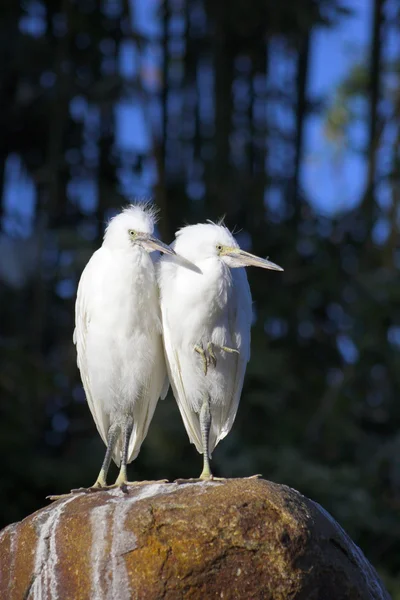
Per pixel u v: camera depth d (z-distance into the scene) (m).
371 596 6.68
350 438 15.45
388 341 16.09
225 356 7.70
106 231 7.79
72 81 16.14
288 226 16.78
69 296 16.31
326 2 16.36
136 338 7.61
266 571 6.28
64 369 15.73
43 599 6.44
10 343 14.89
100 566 6.35
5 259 15.92
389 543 14.87
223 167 16.42
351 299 16.31
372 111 17.44
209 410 7.67
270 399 14.81
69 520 6.53
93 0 16.61
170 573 6.27
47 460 14.55
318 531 6.46
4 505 14.37
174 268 7.62
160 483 6.83
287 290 16.36
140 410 7.85
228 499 6.39
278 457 14.34
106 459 7.61
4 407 14.66
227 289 7.56
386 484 15.67
